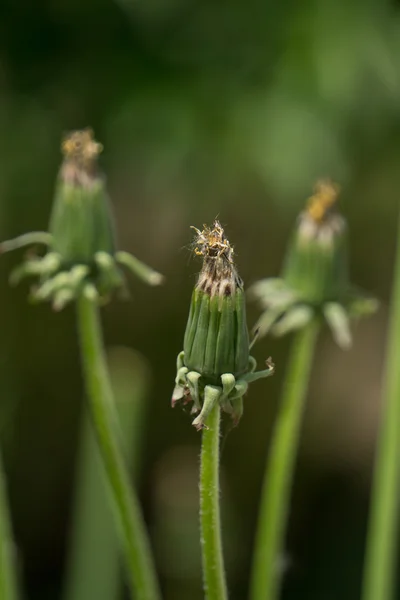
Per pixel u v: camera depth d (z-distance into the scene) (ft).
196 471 2.15
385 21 1.80
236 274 0.97
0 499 1.11
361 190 2.06
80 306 1.13
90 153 1.14
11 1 1.81
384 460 1.22
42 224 2.00
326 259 1.21
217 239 0.97
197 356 0.96
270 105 1.77
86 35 1.83
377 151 1.91
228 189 1.92
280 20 1.78
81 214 1.13
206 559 0.97
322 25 1.77
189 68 1.81
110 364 1.99
